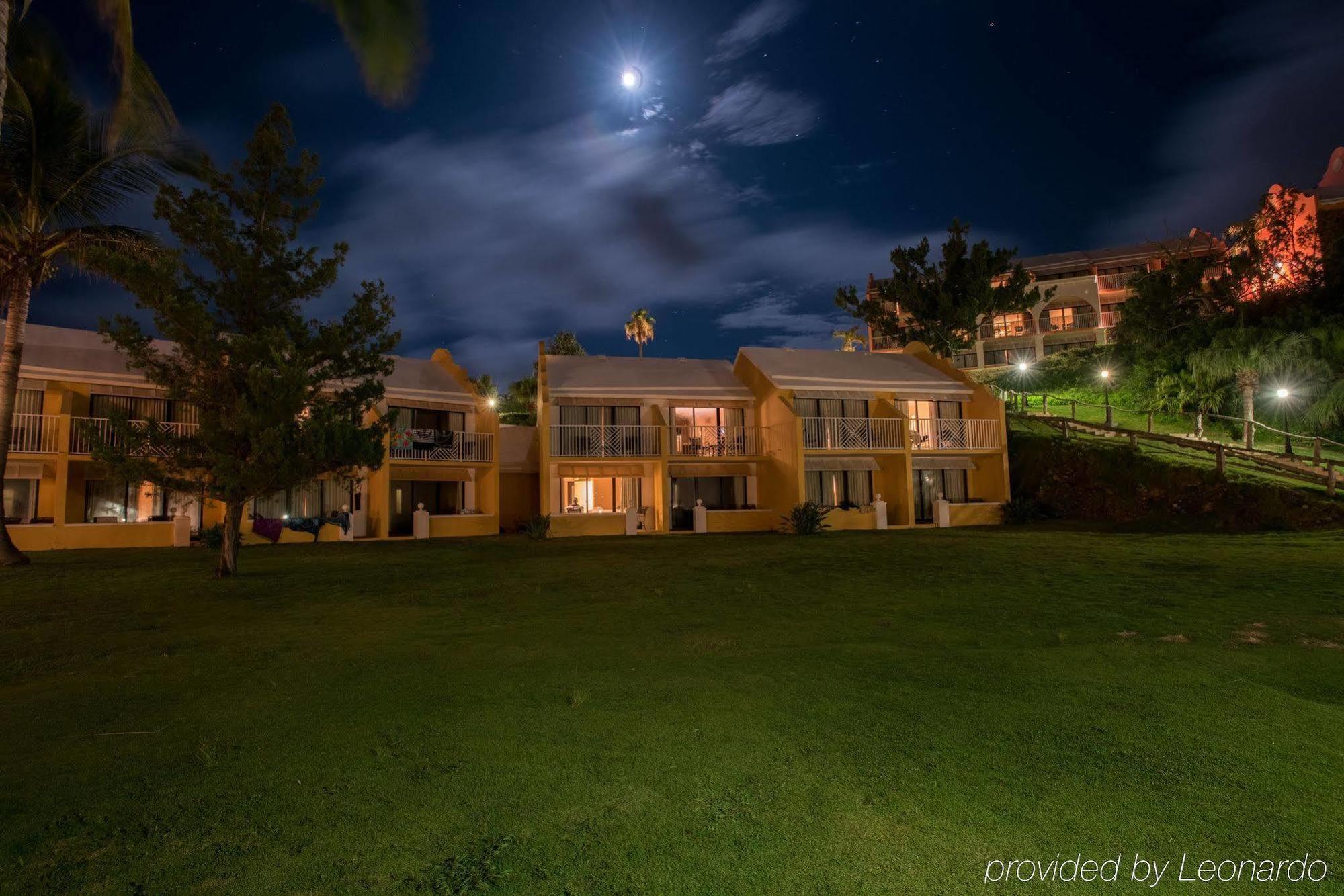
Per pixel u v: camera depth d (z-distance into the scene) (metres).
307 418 14.52
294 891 3.34
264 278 14.70
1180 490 23.56
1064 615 9.87
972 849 3.64
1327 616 9.27
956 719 5.48
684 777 4.52
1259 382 28.75
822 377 29.53
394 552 19.75
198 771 4.69
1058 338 55.25
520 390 49.38
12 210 17.45
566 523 25.73
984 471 30.44
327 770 4.68
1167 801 4.12
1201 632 8.52
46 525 21.00
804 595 11.92
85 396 22.30
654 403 28.64
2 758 4.95
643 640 8.54
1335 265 30.56
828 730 5.29
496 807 4.15
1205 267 35.03
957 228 40.50
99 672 7.36
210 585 13.64
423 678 6.87
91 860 3.62
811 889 3.32
